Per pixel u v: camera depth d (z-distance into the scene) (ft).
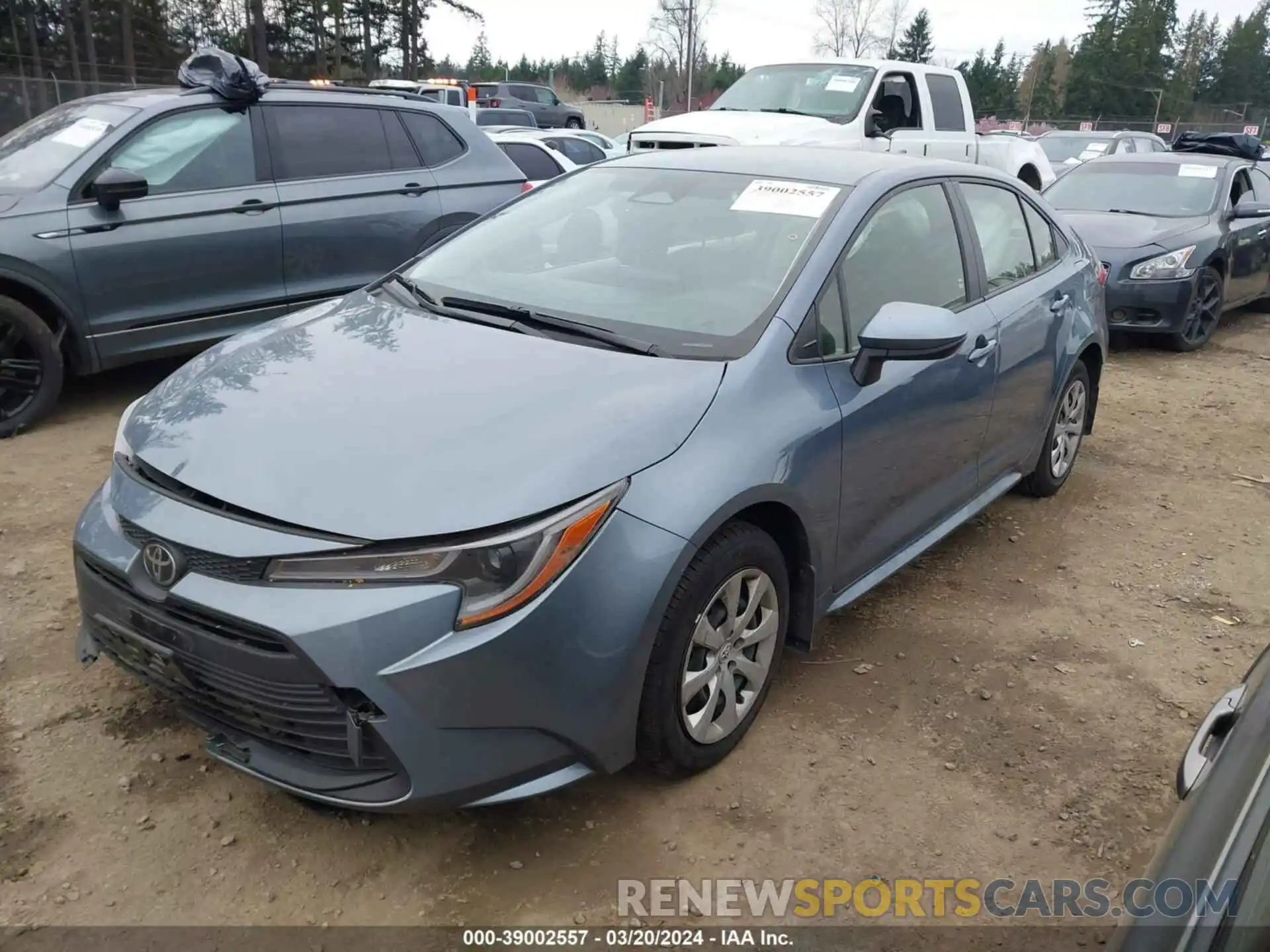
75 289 17.31
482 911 7.88
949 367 11.84
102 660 10.92
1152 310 27.71
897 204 11.87
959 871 8.52
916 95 34.99
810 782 9.48
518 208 13.16
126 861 8.20
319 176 20.57
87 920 7.61
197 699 8.14
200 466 8.18
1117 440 20.62
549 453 7.96
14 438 17.46
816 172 12.00
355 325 10.64
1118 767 9.93
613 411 8.50
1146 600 13.48
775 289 10.22
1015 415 14.11
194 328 18.95
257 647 7.41
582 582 7.68
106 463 16.48
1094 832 9.03
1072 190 32.76
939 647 12.02
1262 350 30.07
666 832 8.79
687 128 31.76
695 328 9.95
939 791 9.47
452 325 10.39
